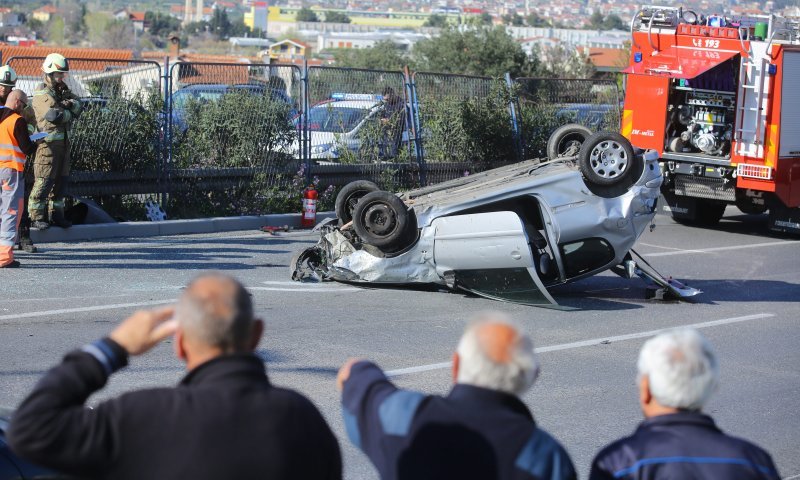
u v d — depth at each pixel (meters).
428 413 3.35
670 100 18.56
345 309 10.95
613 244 11.54
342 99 18.59
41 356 8.49
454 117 19.66
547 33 139.88
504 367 3.30
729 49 17.50
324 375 8.42
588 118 21.84
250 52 165.12
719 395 8.59
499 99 20.44
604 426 7.57
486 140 20.16
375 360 8.99
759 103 17.19
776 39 17.19
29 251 13.01
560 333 10.47
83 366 3.08
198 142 16.70
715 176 17.91
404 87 19.22
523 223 11.43
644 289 13.05
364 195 12.23
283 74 17.80
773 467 3.39
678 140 18.58
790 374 9.38
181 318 3.17
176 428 3.06
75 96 13.57
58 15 176.88
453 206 11.50
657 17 18.48
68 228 14.07
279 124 17.41
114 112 15.46
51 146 13.31
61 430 2.97
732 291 13.23
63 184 13.82
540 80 21.31
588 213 11.39
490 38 50.34
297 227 16.80
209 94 16.92
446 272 11.42
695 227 19.08
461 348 3.39
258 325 3.40
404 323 10.45
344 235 12.03
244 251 14.20
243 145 17.03
